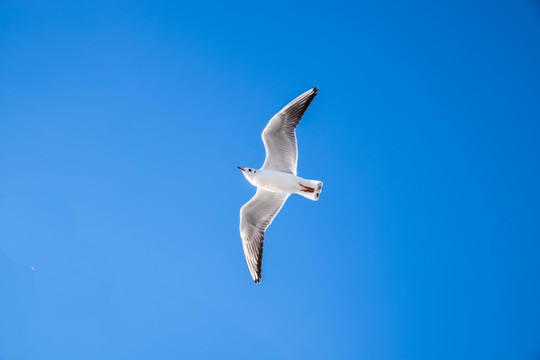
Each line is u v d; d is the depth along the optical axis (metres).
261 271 10.79
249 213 10.86
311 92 10.91
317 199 10.23
